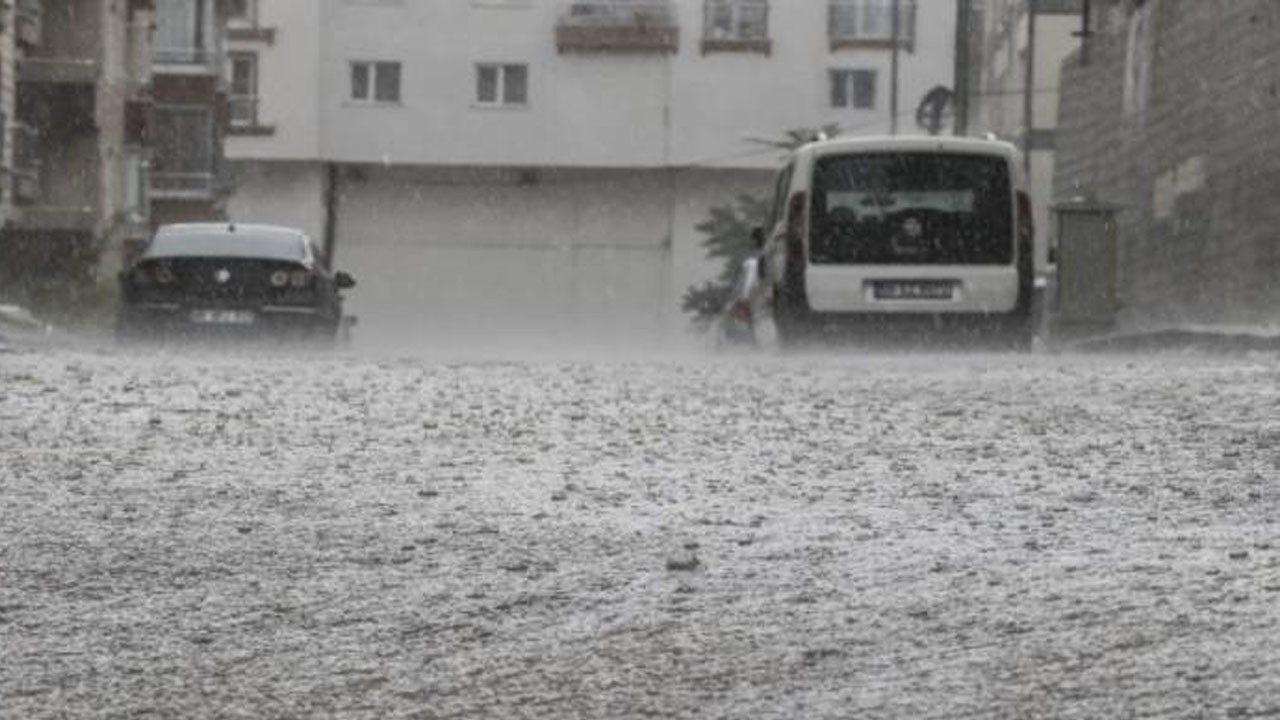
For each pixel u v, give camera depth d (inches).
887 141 1503.4
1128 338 1989.4
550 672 343.6
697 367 1189.1
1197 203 2349.9
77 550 473.7
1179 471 617.3
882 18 5324.8
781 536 489.1
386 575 439.8
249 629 384.8
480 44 5310.0
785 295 1510.8
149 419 784.3
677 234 5354.3
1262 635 348.8
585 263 5359.3
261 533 499.2
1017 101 4074.8
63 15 3622.0
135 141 3951.8
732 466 643.5
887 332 1507.1
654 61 5315.0
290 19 5251.0
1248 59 2160.4
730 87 5310.0
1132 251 2677.2
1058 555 449.1
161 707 324.2
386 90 5319.9
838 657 348.2
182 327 1660.9
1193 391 929.5
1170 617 367.6
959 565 438.9
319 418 801.6
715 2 5305.1
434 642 371.2
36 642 374.6
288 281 1672.0
